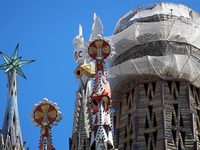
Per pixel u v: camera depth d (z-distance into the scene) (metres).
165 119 72.38
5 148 72.31
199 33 79.44
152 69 75.56
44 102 74.00
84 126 76.69
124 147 74.38
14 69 77.31
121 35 80.12
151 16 80.81
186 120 73.06
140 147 71.88
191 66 75.44
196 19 82.38
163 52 77.50
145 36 78.75
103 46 73.44
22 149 74.12
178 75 75.44
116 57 81.06
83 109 78.25
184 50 77.94
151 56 75.81
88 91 80.00
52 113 73.62
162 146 70.62
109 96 70.69
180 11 82.12
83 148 75.06
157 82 75.75
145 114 73.88
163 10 81.25
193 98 75.44
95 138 68.19
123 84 77.81
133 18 82.19
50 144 71.69
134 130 73.50
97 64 72.50
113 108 80.25
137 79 76.44
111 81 78.19
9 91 76.88
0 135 72.00
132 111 75.25
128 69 76.62
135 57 78.50
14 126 74.75
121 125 75.88
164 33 78.19
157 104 74.00
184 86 75.44
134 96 75.94
